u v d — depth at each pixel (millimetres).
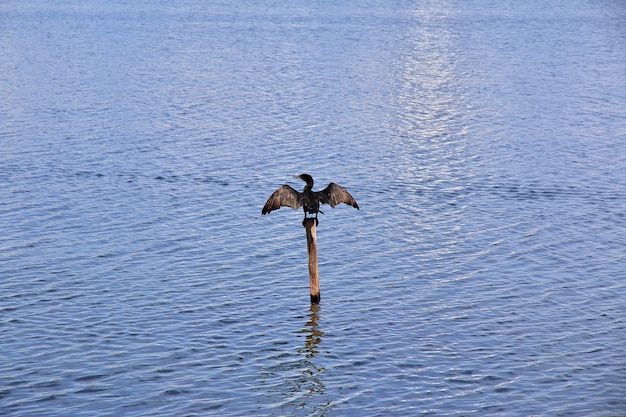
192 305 32188
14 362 27438
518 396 25781
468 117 67938
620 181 50344
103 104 69438
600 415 24672
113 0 158875
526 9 150000
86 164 52031
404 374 27141
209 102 71062
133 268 35781
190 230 40719
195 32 115938
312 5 152750
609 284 34625
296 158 54625
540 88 80188
